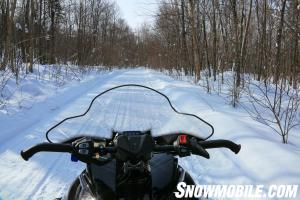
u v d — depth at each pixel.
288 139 7.53
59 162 6.19
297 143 7.26
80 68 28.38
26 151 2.65
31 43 19.92
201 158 6.39
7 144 7.10
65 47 29.00
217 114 9.61
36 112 10.31
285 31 17.56
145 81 25.06
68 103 12.48
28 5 23.16
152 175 2.54
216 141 2.88
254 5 23.39
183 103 12.46
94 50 36.03
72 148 2.68
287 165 5.23
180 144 2.77
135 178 2.48
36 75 18.59
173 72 34.12
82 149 2.61
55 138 7.64
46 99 12.64
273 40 23.69
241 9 19.58
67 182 5.34
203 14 24.06
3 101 11.30
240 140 6.84
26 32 21.23
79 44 34.47
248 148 6.28
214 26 22.59
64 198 3.07
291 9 16.72
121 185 2.48
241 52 16.97
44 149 2.66
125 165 2.48
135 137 2.56
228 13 22.83
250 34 28.95
